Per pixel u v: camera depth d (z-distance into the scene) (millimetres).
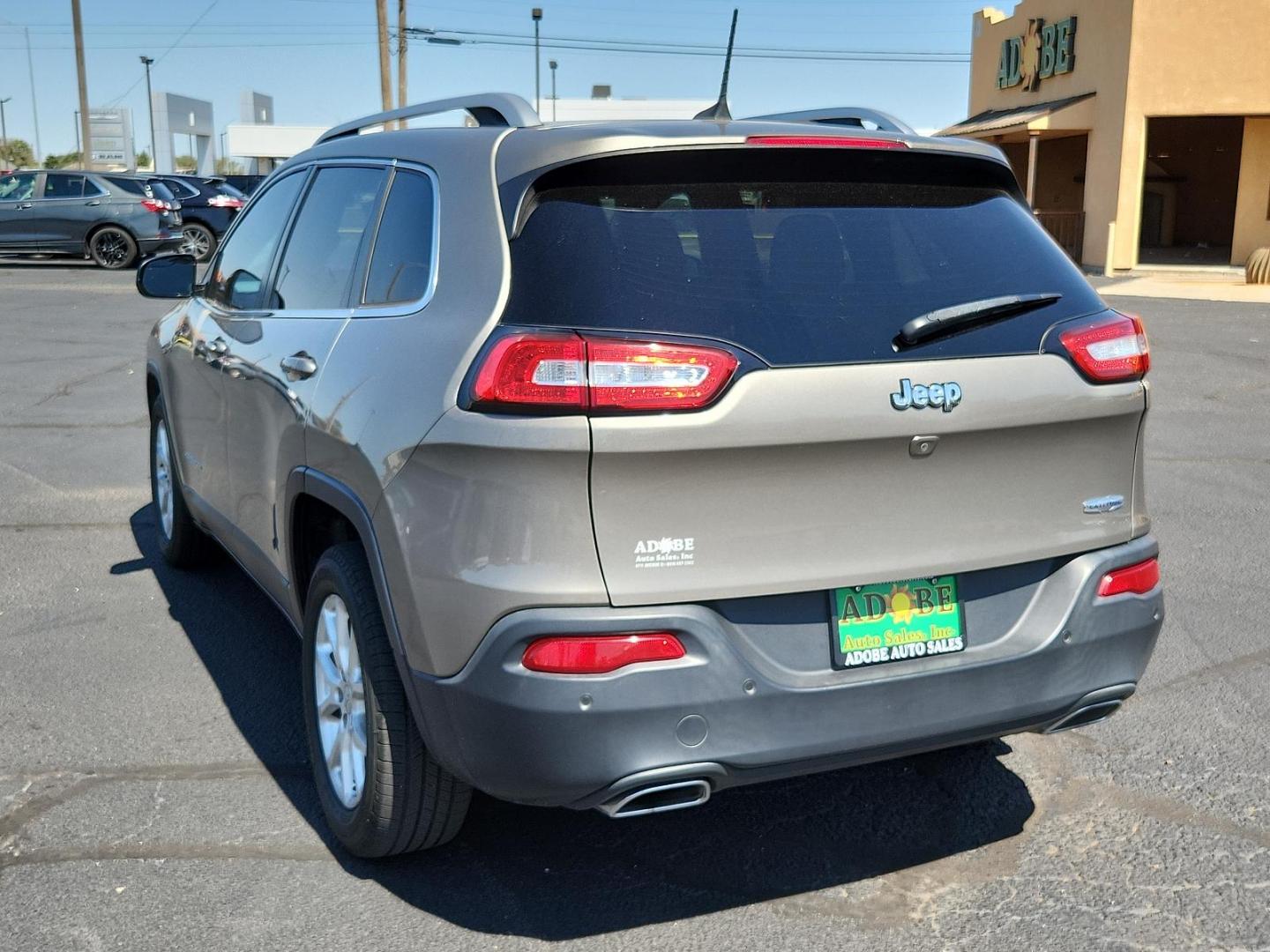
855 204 2996
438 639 2766
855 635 2840
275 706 4309
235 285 4492
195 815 3551
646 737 2646
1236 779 3781
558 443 2572
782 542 2730
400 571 2855
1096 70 26688
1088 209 27172
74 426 9172
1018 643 3008
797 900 3156
